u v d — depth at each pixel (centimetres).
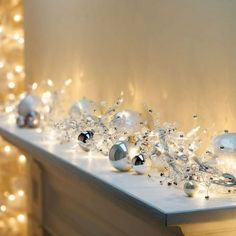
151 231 177
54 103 257
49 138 236
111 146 180
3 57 379
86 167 176
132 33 206
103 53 230
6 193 375
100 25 231
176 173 148
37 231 304
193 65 171
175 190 145
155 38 191
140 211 147
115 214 206
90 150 198
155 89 192
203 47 166
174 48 180
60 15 274
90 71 244
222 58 158
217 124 161
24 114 271
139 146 168
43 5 297
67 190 255
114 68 222
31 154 240
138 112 197
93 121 196
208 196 137
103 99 232
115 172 168
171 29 181
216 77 161
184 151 151
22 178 362
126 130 184
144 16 197
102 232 220
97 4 233
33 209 310
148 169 163
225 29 155
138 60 203
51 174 276
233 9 152
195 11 168
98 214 222
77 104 219
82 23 249
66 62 270
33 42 316
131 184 152
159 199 137
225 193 141
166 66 185
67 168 186
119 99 198
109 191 154
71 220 254
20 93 380
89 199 229
